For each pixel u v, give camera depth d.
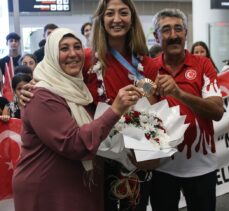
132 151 1.71
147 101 1.79
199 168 2.13
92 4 7.77
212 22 6.44
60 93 1.62
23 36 7.43
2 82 4.87
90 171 1.69
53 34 1.66
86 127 1.57
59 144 1.57
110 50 1.87
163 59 2.16
